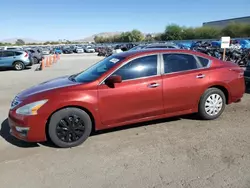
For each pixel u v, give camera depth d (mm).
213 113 5242
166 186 3096
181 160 3695
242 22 69062
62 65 20906
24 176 3406
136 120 4598
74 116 4145
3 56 17734
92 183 3213
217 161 3633
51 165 3674
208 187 3051
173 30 81688
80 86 4234
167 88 4672
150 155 3875
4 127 5258
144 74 4582
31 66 20531
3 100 7758
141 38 107688
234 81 5324
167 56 4816
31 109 3973
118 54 5051
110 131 4848
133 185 3141
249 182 3125
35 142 4430
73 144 4215
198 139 4391
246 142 4227
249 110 5977
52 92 4121
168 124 5121
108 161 3740
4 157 3949
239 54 15133
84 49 57125
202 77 4977
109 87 4301
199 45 28859
